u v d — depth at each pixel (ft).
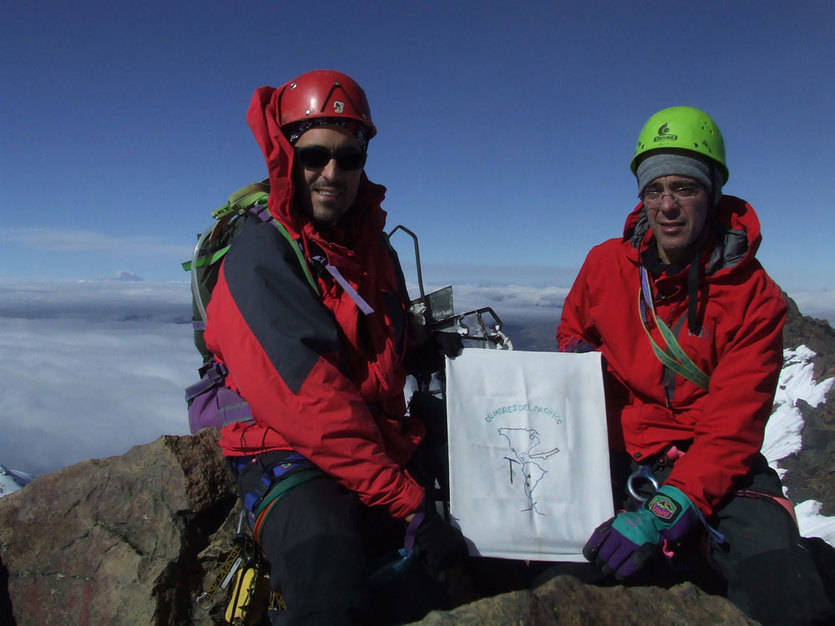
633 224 11.45
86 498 11.28
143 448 12.07
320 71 9.95
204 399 10.81
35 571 10.62
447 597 10.12
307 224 9.68
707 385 10.71
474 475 10.19
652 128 10.64
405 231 11.41
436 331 11.50
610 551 9.36
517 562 10.97
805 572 9.06
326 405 8.44
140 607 9.98
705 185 10.30
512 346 11.46
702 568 11.05
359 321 9.80
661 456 11.12
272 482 8.78
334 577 7.82
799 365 296.51
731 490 10.14
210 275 10.52
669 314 10.94
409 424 10.96
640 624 7.89
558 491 10.20
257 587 9.07
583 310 12.33
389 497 8.61
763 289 10.38
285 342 8.52
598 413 10.61
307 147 9.49
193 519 11.32
